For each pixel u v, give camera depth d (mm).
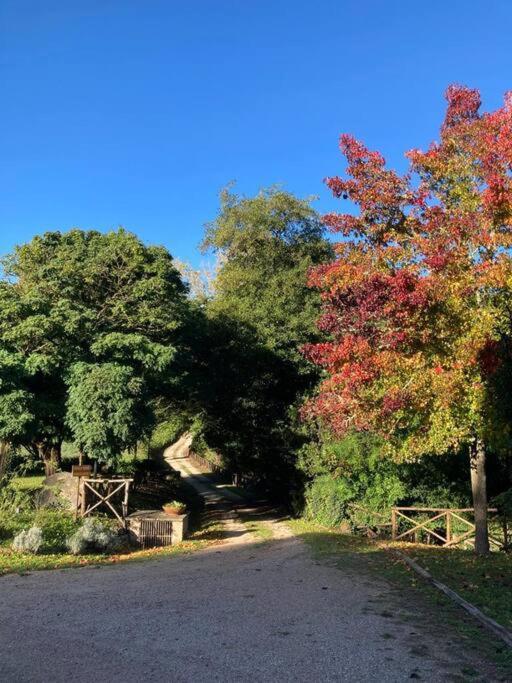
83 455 19812
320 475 19203
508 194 9398
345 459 16750
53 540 13844
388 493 16484
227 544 15398
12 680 4844
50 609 7246
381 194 10922
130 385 16359
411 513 16516
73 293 18422
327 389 11539
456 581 8688
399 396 9812
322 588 8461
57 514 15898
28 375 16156
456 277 9773
